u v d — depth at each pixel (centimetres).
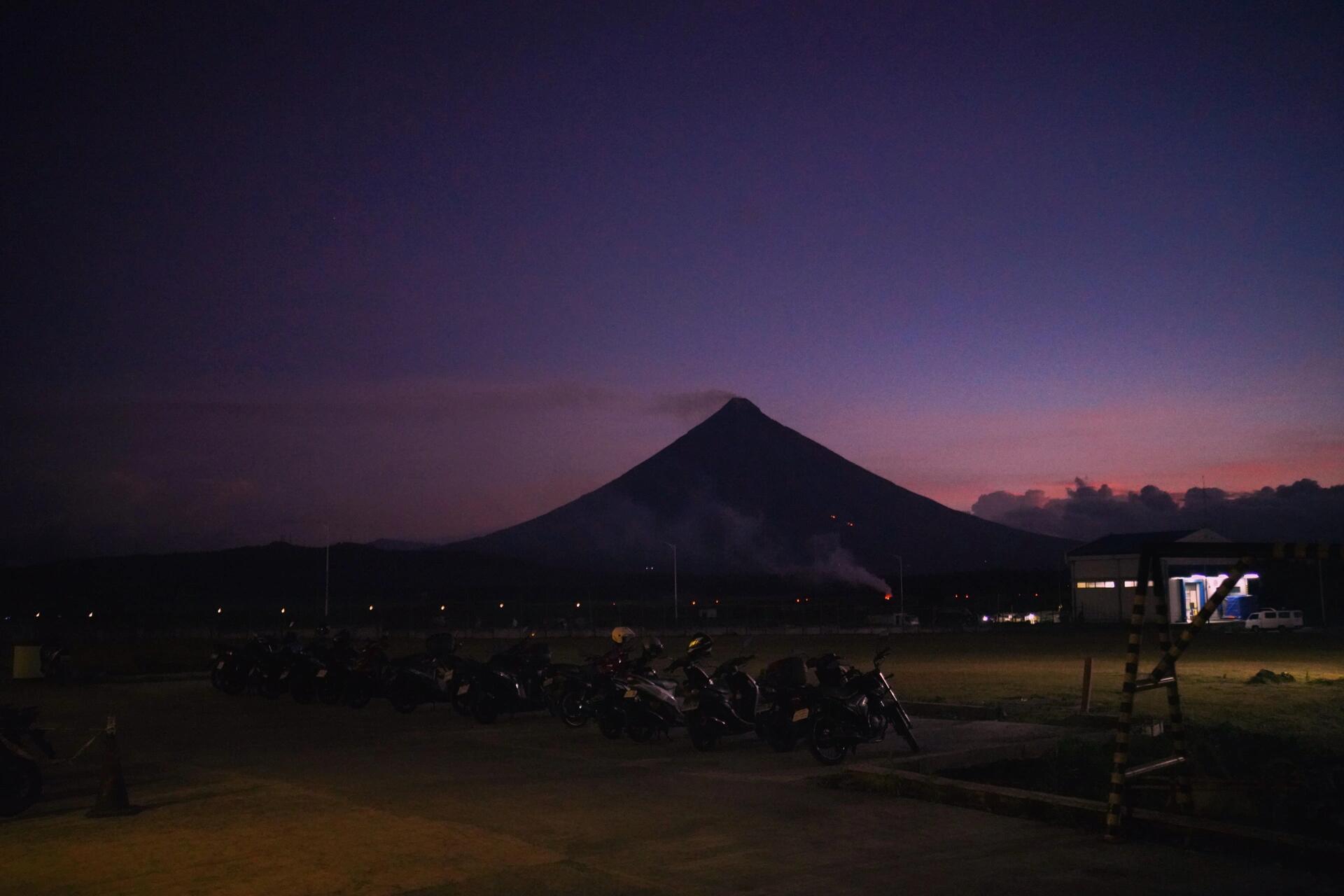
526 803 1021
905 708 1762
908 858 784
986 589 14338
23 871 793
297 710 2005
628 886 721
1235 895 681
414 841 859
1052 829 874
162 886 746
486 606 10881
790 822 919
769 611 9275
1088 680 1750
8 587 18288
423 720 1823
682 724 1467
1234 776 1095
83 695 2333
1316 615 6875
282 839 875
